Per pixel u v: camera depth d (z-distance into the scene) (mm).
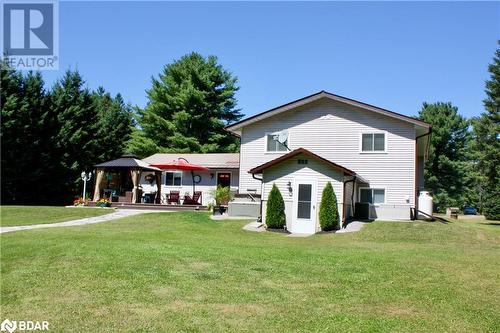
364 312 6262
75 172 36906
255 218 21016
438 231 17188
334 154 22062
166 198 29625
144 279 7613
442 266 9414
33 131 34312
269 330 5535
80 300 6523
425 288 7559
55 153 35812
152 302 6473
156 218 20344
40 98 35500
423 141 24172
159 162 31500
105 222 19062
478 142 38062
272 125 23438
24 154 33094
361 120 21906
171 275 7922
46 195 35469
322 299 6824
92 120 41125
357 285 7648
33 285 7242
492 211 32000
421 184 28781
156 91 47938
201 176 30094
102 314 5973
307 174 19000
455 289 7551
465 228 18281
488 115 37938
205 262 9070
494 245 15102
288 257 10000
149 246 10953
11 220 19656
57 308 6195
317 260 9711
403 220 20359
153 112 46875
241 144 23891
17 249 10273
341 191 18516
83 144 38344
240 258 9625
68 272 8023
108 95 59531
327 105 22516
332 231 17766
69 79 40781
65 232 14312
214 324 5688
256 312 6156
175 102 45906
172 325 5629
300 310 6285
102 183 30609
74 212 22500
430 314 6246
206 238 14312
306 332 5492
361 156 21688
